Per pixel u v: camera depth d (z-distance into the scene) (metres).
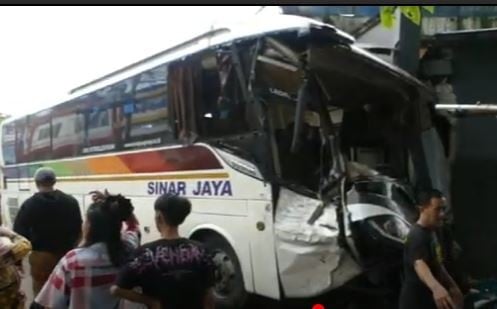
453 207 8.50
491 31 8.57
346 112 6.95
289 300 6.62
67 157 11.30
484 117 8.53
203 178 7.35
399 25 8.65
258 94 6.49
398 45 8.78
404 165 7.16
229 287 7.03
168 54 8.18
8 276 4.36
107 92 9.78
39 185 6.85
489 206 8.53
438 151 7.50
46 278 6.75
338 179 6.17
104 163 9.78
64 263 3.91
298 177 6.34
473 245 8.63
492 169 8.55
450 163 7.92
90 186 10.28
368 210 6.06
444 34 8.85
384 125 7.12
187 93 7.63
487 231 8.59
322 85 6.50
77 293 3.84
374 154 7.03
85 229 3.99
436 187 7.34
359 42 9.58
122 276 3.63
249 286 6.66
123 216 4.04
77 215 6.98
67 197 6.95
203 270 3.73
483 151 8.59
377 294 6.22
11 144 15.07
